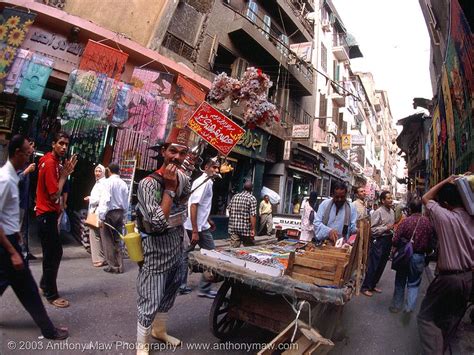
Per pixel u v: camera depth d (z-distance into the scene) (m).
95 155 7.00
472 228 2.92
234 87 3.67
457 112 5.93
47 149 7.61
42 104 7.45
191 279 5.66
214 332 3.27
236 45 11.97
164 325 3.25
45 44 6.64
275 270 2.83
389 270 8.52
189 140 8.47
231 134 3.48
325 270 2.98
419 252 4.57
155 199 2.82
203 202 4.63
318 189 19.56
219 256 3.30
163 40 9.07
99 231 5.72
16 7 6.22
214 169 4.46
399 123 13.98
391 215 5.76
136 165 7.41
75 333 3.21
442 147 7.86
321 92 20.52
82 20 6.86
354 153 27.44
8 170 2.74
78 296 4.18
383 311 4.92
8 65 5.99
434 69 10.31
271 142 14.32
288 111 15.88
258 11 13.50
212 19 10.95
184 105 8.47
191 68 9.88
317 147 19.05
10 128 6.23
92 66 6.98
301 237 6.63
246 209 5.50
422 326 2.99
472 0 4.00
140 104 7.47
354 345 3.72
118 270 5.43
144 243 2.93
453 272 2.87
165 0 8.55
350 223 4.66
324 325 3.20
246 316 3.21
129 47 7.59
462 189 2.94
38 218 3.70
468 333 4.16
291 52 12.88
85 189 7.77
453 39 5.60
